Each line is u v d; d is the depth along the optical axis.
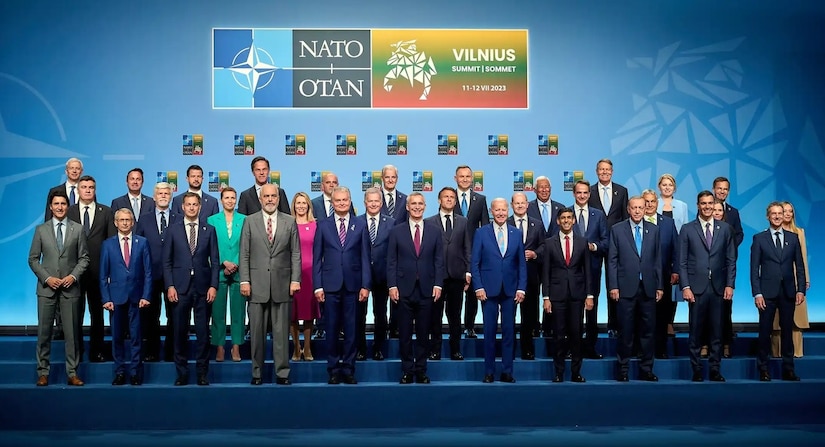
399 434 6.22
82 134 8.55
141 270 6.58
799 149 8.85
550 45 8.82
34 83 8.52
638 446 5.85
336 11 8.77
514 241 6.69
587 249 6.74
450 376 6.83
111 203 7.74
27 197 8.48
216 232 6.84
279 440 6.01
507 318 6.68
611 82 8.82
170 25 8.66
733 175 8.84
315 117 8.76
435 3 8.78
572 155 8.82
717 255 6.77
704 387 6.60
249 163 8.70
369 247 6.65
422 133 8.80
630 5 8.82
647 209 7.02
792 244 6.88
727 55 8.84
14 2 8.52
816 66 8.88
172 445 5.85
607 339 7.36
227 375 6.73
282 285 6.50
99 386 6.46
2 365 6.80
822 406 6.67
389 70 8.78
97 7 8.59
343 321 6.65
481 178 8.81
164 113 8.63
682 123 8.83
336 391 6.42
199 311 6.51
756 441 6.02
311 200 7.62
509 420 6.50
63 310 6.54
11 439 6.04
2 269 8.42
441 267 6.60
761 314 6.85
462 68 8.80
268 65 8.73
